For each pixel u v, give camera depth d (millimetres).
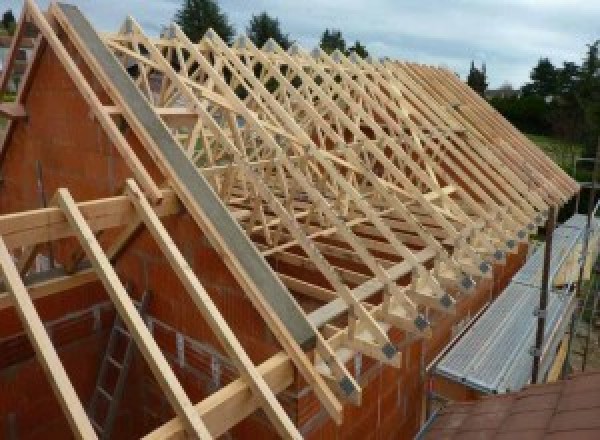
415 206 7379
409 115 8844
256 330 3889
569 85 35688
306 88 8539
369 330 4250
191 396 4602
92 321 5047
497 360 6379
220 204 4168
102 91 4637
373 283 4820
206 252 4090
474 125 10172
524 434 4082
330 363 3801
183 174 4211
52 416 4902
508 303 8133
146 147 4246
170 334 4637
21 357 4617
